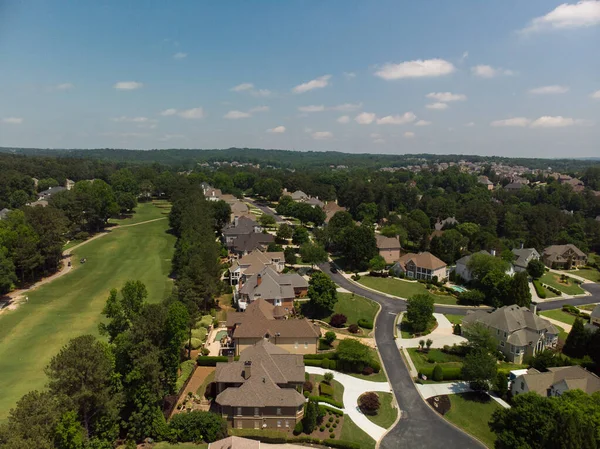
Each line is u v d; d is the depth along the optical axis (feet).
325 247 532.32
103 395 170.30
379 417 213.66
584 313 358.43
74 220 568.41
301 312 341.41
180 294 272.72
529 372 235.40
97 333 293.43
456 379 253.03
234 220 583.99
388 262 494.59
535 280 437.58
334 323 321.73
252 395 200.64
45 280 407.23
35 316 322.14
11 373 239.09
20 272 408.05
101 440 173.06
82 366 164.25
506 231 609.83
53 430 148.36
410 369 262.88
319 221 621.72
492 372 234.38
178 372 238.68
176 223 576.61
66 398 156.66
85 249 515.09
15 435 128.47
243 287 347.36
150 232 606.14
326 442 191.62
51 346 273.54
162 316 208.54
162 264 461.78
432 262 426.92
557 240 561.02
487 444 197.77
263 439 193.47
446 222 622.54
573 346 279.69
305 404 206.90
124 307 232.53
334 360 261.24
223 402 197.77
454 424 211.41
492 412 221.66
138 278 413.59
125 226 643.04
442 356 278.05
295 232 526.16
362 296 384.06
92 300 357.20
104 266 453.17
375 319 339.77
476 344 270.87
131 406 200.03
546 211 632.38
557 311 367.25
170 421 194.49
